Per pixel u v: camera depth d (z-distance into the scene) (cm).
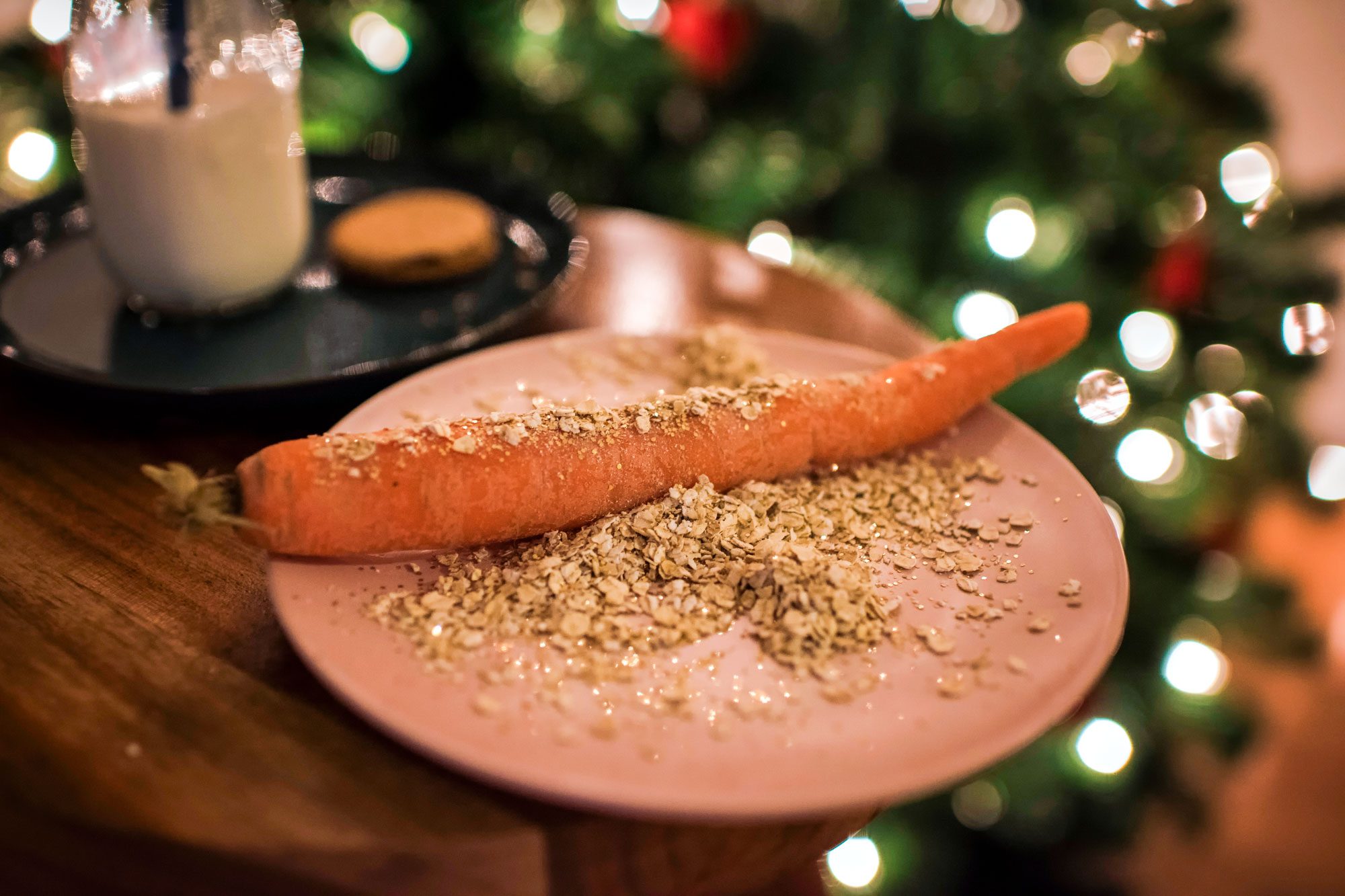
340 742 28
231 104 38
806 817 25
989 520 34
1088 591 31
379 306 42
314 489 30
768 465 35
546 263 45
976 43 57
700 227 68
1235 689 73
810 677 29
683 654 29
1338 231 58
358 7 62
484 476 31
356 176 51
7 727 27
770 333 41
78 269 43
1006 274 61
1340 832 68
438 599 30
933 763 26
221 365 39
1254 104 56
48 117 61
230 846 25
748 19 61
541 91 65
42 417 38
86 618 30
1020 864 62
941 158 60
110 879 26
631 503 33
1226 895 64
